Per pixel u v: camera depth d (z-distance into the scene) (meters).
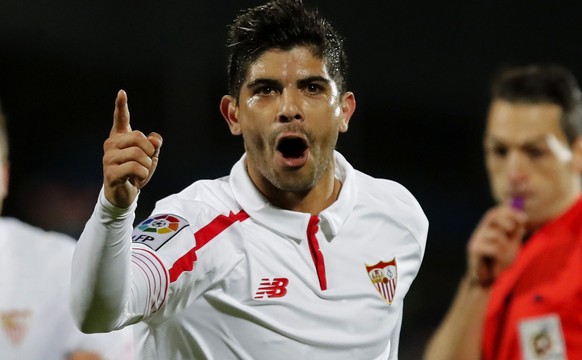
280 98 10.90
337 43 11.50
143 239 10.33
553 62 41.75
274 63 10.95
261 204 11.19
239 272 10.77
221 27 38.41
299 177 11.01
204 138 38.53
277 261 11.02
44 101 38.53
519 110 16.19
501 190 16.50
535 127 16.02
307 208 11.55
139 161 9.12
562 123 16.05
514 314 15.86
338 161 12.25
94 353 14.18
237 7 38.34
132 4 38.22
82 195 37.59
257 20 11.14
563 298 15.54
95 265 9.29
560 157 16.08
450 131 42.22
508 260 13.47
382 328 11.46
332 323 11.03
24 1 36.69
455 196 41.41
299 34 11.06
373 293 11.42
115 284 9.35
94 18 37.94
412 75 41.59
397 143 41.66
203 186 11.82
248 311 10.70
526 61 41.97
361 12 40.62
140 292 9.73
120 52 38.44
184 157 38.09
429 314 37.16
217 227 10.86
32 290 14.15
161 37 38.44
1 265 14.16
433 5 41.53
